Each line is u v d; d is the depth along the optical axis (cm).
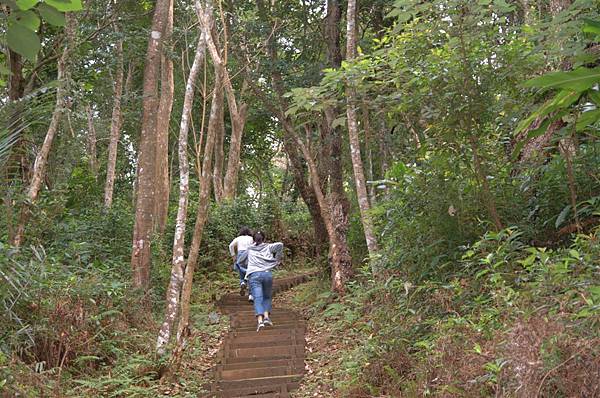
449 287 591
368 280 867
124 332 846
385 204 734
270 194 2145
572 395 361
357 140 1009
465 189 652
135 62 1872
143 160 1182
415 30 656
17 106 672
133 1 1545
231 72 2039
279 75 1326
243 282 1288
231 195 2120
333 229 1199
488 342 457
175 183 2377
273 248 1025
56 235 1123
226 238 1758
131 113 1886
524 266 531
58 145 1320
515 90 609
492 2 633
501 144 679
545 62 600
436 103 628
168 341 822
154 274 1223
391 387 586
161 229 1589
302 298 1293
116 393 677
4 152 636
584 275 429
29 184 1113
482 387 439
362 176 996
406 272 691
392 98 691
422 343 557
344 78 691
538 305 439
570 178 552
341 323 952
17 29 247
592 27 211
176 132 2388
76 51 1205
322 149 1354
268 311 1012
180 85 2291
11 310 658
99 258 1180
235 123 2138
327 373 754
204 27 956
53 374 691
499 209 651
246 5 1452
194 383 756
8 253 643
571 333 382
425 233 680
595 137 546
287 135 1378
